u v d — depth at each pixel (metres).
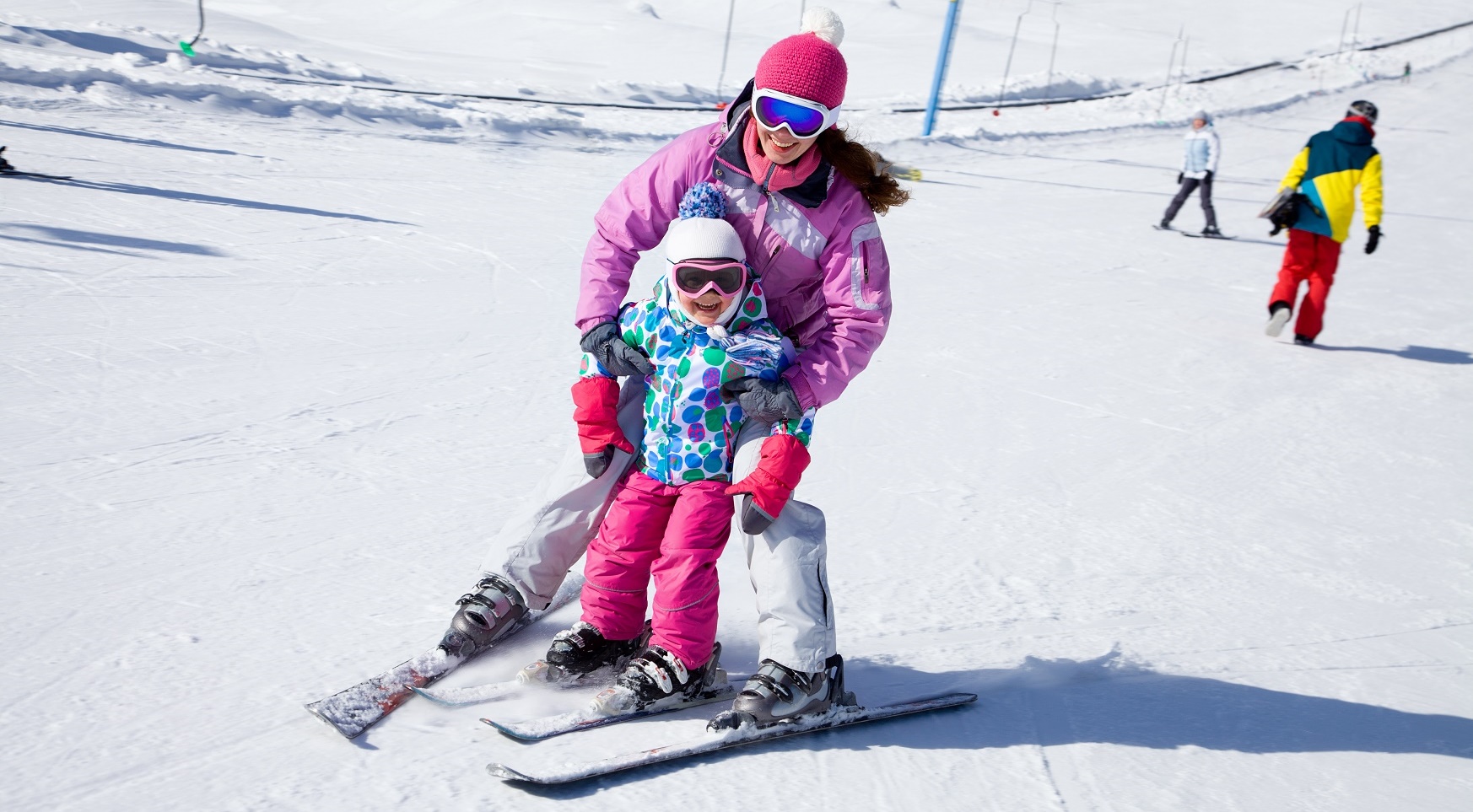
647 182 2.58
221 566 3.23
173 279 6.73
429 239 8.66
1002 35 47.00
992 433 5.26
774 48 2.40
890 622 3.21
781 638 2.48
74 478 3.81
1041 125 24.31
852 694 2.66
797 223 2.50
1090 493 4.51
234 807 2.10
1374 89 35.12
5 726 2.33
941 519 4.10
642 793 2.24
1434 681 3.10
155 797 2.12
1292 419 5.82
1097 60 42.16
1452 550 4.15
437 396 5.12
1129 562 3.82
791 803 2.26
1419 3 62.38
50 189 8.73
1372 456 5.29
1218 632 3.31
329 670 2.67
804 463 2.44
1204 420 5.70
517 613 2.70
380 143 13.59
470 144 14.39
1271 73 38.53
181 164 10.59
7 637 2.71
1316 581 3.78
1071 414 5.64
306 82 17.52
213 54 18.42
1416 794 2.52
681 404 2.52
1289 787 2.51
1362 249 11.95
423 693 2.48
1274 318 7.55
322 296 6.75
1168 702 2.86
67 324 5.64
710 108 21.78
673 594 2.51
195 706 2.46
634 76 29.33
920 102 26.72
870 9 50.03
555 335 6.36
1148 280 9.66
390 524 3.64
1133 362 6.81
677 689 2.55
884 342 6.85
